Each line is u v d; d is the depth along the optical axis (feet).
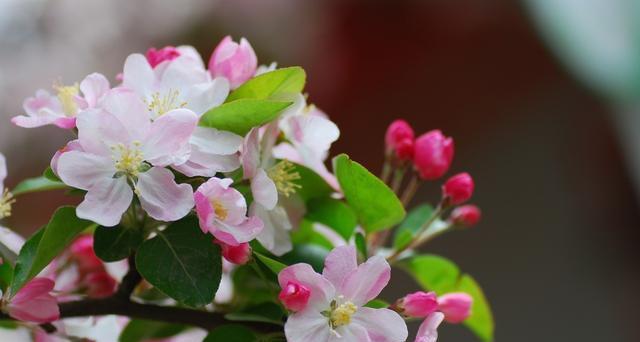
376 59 5.38
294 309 2.42
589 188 6.64
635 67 5.72
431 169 2.72
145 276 2.44
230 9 5.07
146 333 2.72
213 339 2.52
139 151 2.44
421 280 2.85
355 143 5.69
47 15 5.29
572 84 6.21
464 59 5.65
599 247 6.70
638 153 6.26
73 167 2.42
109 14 5.22
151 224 2.51
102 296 2.65
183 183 2.45
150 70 2.54
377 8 5.19
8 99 5.14
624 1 5.67
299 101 2.56
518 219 6.72
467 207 2.83
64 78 5.19
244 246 2.45
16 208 4.50
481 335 2.88
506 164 6.61
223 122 2.48
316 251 2.63
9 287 2.46
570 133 6.48
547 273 6.74
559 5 5.68
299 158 2.63
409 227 2.84
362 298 2.45
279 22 5.13
